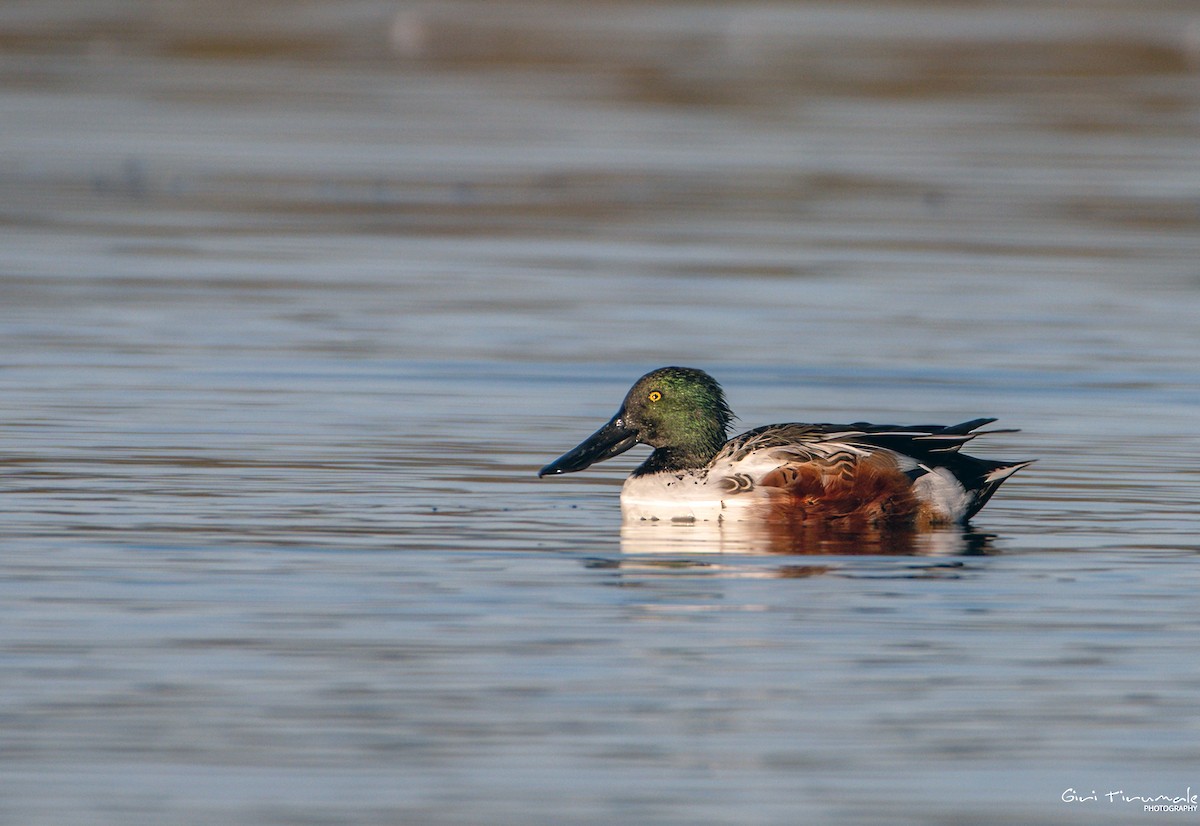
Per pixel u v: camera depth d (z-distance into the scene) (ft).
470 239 81.61
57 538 38.88
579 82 125.49
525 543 39.19
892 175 96.73
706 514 41.65
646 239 81.82
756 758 27.17
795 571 37.01
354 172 96.73
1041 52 136.46
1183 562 37.83
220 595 34.76
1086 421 52.60
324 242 80.48
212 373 57.21
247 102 116.57
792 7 159.02
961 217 86.94
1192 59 134.41
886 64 131.34
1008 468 41.91
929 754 27.43
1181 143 106.32
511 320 65.67
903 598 34.99
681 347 61.72
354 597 34.73
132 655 31.17
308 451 48.08
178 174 95.25
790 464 41.42
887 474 41.19
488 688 29.78
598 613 33.86
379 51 136.77
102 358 58.95
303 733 27.91
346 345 61.46
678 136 107.45
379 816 25.20
